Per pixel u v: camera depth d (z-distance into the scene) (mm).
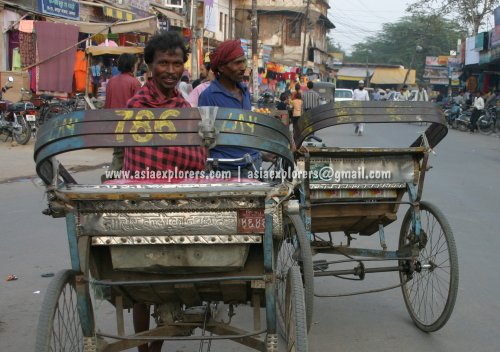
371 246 6488
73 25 16219
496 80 30844
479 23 38875
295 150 4121
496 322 4441
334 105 4340
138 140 2564
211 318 3055
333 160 4273
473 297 4926
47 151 2559
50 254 6043
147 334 2918
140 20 16609
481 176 11375
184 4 24984
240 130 2627
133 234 2574
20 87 15430
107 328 4332
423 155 4258
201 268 2699
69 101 15656
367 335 4234
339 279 5531
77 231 2555
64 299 2777
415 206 4328
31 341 4074
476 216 7836
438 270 4746
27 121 14258
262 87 29797
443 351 3949
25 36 16000
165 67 3203
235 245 2646
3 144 14539
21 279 5301
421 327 4305
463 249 6270
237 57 4020
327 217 4480
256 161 3750
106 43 16703
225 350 3953
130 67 7227
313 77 37594
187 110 2596
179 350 3951
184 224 2562
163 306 3002
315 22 46594
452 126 25641
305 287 3764
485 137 21594
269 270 2625
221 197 2510
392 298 5047
